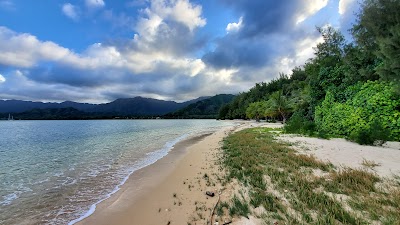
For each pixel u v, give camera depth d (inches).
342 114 700.0
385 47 394.3
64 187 345.4
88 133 1574.8
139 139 1110.4
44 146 898.7
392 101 562.9
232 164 395.9
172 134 1401.3
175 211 228.1
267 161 393.1
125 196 293.9
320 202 202.5
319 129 832.3
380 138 504.1
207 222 191.9
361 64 750.5
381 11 463.2
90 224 218.1
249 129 1333.7
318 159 378.3
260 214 195.5
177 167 449.1
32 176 420.5
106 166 496.7
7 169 488.7
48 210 257.3
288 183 262.7
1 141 1118.4
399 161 344.5
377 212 178.1
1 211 255.8
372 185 234.4
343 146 506.0
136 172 432.1
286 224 171.3
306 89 1636.3
